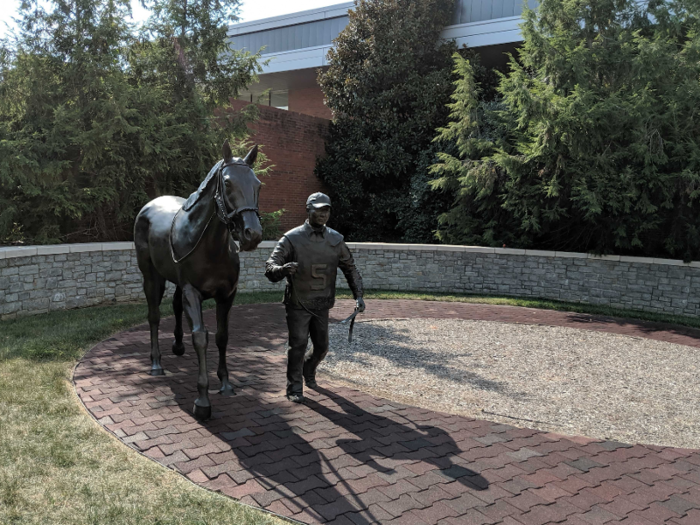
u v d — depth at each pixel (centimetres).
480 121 1462
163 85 1225
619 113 1124
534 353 789
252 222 394
